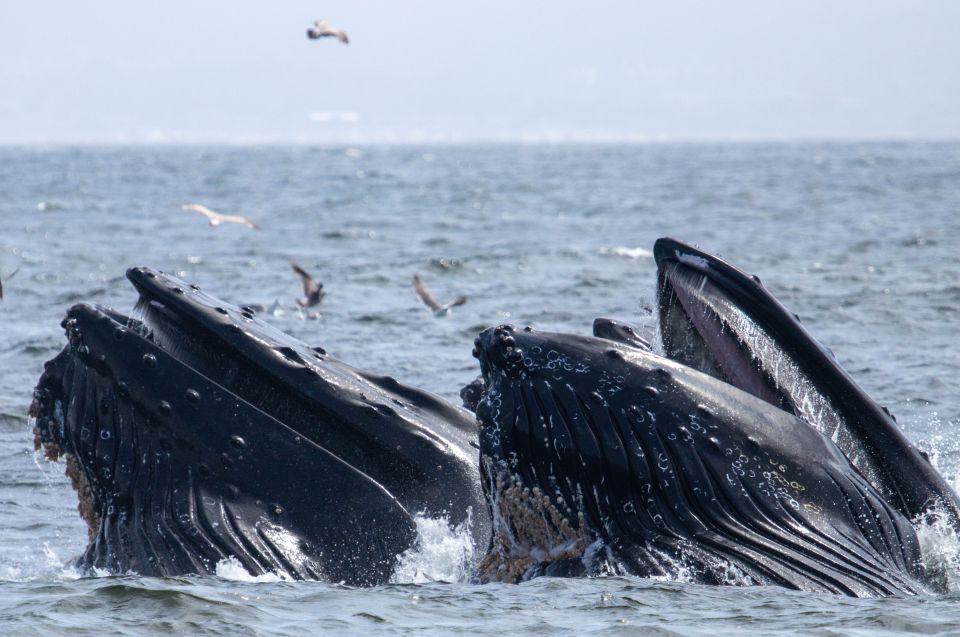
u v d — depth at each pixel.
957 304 114.31
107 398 38.78
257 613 36.06
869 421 37.31
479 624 35.12
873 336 98.75
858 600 34.38
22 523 53.91
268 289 133.50
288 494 38.66
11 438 69.31
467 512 39.25
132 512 38.72
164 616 35.78
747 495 35.12
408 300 122.88
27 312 115.81
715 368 38.12
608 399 35.50
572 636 34.09
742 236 190.62
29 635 35.09
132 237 193.50
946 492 37.16
